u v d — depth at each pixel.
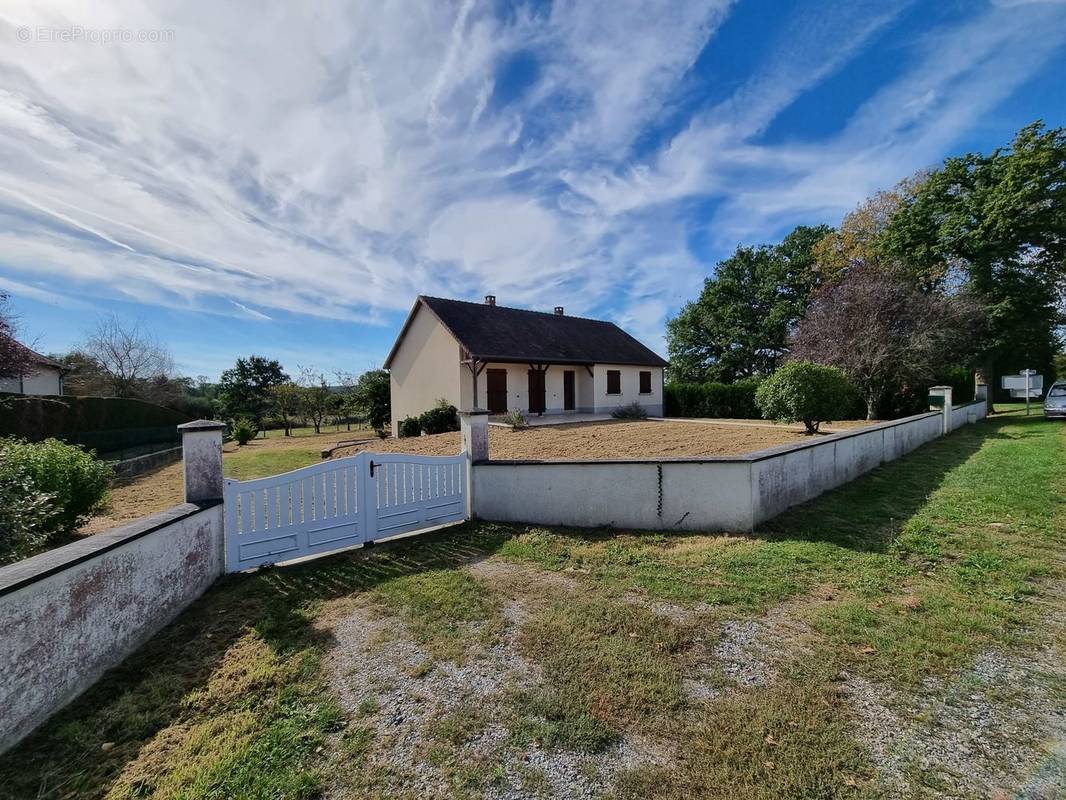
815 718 2.25
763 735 2.14
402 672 2.76
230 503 4.39
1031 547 4.45
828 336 16.28
